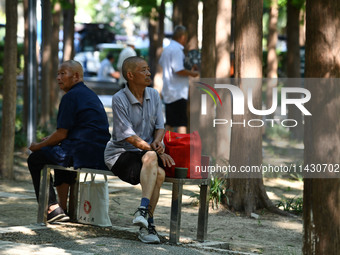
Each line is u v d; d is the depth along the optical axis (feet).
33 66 61.16
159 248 27.02
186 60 55.83
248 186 40.52
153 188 28.14
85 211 32.68
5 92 50.39
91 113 31.68
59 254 24.62
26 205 39.24
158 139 29.45
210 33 58.80
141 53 166.91
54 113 87.71
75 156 31.27
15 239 28.19
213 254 26.43
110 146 29.71
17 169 55.06
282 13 138.21
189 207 41.06
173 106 55.93
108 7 282.36
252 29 40.45
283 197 46.29
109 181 51.31
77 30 195.93
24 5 76.89
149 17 89.04
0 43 133.69
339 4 21.29
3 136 50.44
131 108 29.48
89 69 174.50
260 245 31.60
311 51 21.79
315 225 22.02
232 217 39.19
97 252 25.53
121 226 33.81
